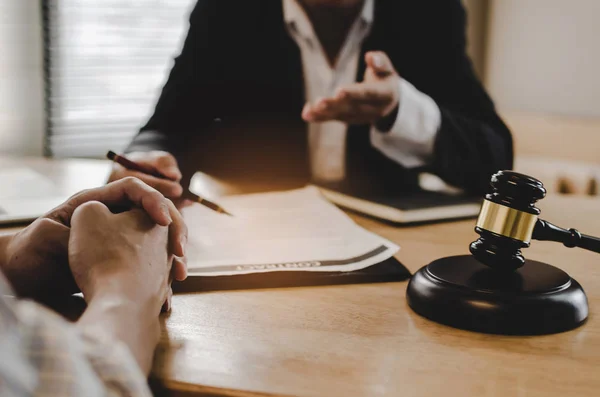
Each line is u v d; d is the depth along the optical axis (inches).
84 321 20.5
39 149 100.3
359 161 63.3
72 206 27.8
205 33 68.0
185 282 30.2
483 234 28.0
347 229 38.3
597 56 117.3
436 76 64.5
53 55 99.1
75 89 102.5
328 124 67.2
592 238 27.9
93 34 103.0
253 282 30.7
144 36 107.2
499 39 130.8
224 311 27.8
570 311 26.4
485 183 51.8
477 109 60.7
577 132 102.6
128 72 106.3
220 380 21.6
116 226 25.2
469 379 22.0
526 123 107.1
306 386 21.2
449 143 51.9
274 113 68.4
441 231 41.4
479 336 25.7
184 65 67.9
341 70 67.4
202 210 41.9
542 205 49.9
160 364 22.7
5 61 95.8
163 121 63.5
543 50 124.6
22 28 96.3
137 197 26.8
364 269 32.4
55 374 15.5
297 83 67.8
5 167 61.1
